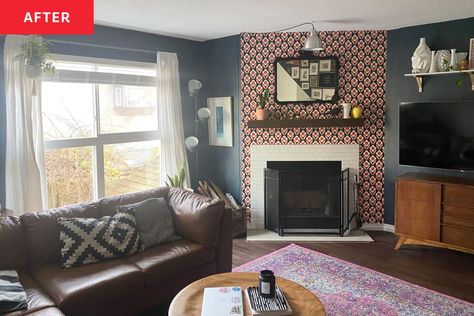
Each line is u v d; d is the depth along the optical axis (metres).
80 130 4.05
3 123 3.38
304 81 4.47
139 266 2.61
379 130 4.45
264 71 4.53
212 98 4.89
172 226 3.16
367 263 3.61
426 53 3.95
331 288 3.09
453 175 3.96
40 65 3.26
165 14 3.59
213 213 3.00
